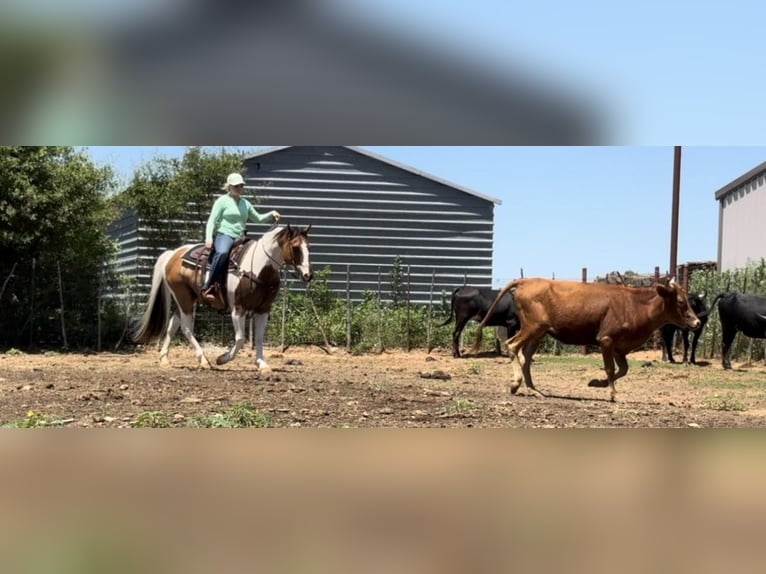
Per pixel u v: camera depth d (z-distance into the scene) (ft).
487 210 73.67
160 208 60.03
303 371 39.37
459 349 63.93
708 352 63.82
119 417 19.52
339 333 63.16
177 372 34.63
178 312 39.40
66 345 55.47
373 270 72.43
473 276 73.41
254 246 35.29
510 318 58.80
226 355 36.01
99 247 58.75
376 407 23.88
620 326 31.04
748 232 77.25
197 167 62.08
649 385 40.42
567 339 32.09
